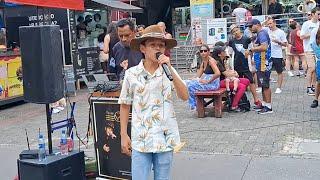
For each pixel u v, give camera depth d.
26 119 10.38
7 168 6.60
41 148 4.93
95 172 5.62
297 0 21.30
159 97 3.92
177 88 3.91
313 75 11.23
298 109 9.66
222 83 9.70
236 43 9.91
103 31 16.14
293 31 14.74
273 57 11.59
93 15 16.22
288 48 14.80
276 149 6.82
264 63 9.26
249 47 9.85
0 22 13.20
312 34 10.82
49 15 14.29
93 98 5.38
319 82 9.52
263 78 9.30
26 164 4.79
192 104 9.69
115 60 5.87
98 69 15.51
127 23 5.62
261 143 7.19
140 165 3.94
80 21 15.75
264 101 9.41
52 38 4.86
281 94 11.59
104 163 5.44
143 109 3.92
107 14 16.52
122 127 4.13
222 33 17.11
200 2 17.80
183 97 3.96
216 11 21.58
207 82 9.30
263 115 9.23
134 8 17.52
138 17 23.17
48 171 4.70
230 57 10.35
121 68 5.77
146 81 3.93
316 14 11.24
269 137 7.52
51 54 4.86
